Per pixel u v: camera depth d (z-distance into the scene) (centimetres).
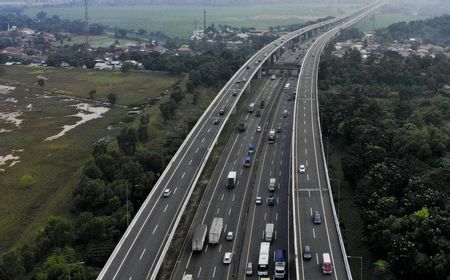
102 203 17000
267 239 14188
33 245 14412
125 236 13625
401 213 14162
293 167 17062
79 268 12825
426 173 16338
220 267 13050
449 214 13712
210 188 17788
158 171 18800
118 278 11912
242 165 19725
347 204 16875
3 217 17400
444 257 12194
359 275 13275
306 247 12631
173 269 13000
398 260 12500
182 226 15262
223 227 15088
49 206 18062
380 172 16250
